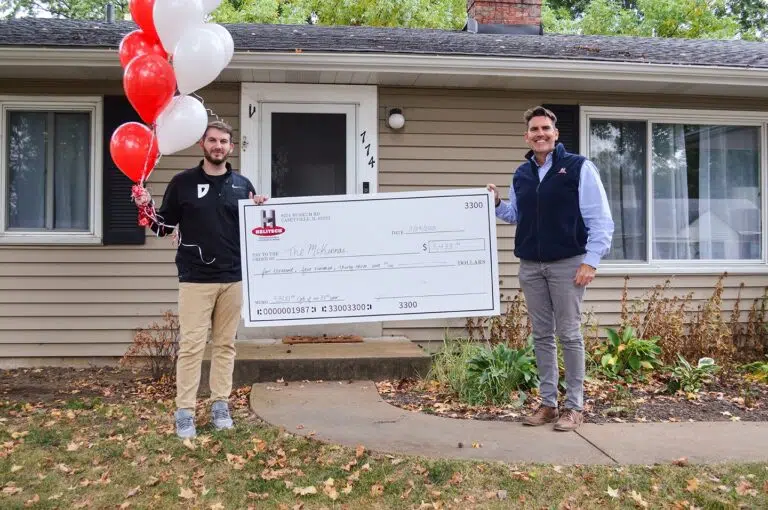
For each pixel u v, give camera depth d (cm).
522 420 443
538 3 857
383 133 666
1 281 631
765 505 312
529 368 509
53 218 644
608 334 597
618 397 503
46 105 634
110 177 637
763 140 720
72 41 592
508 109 677
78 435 412
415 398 503
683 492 324
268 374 538
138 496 327
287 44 620
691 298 681
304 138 658
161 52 407
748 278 711
